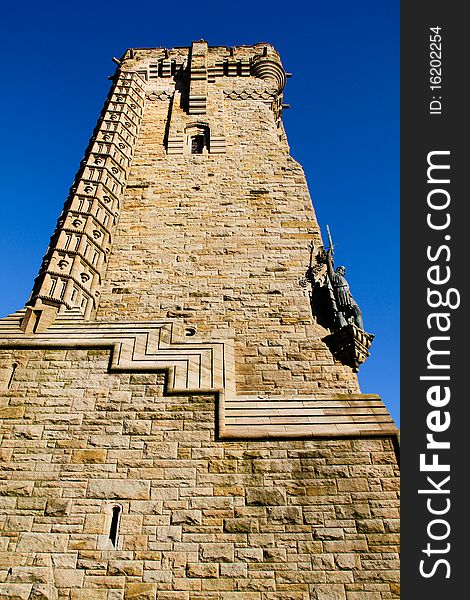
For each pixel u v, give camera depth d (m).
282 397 12.06
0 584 8.97
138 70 26.84
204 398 11.46
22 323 12.93
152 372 11.95
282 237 18.17
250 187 20.23
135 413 11.22
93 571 9.16
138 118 23.78
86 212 17.22
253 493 10.10
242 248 17.80
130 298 16.25
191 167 21.22
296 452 10.66
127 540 9.52
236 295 16.33
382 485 10.24
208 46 28.31
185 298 16.28
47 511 9.83
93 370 11.93
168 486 10.18
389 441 10.88
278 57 27.75
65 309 13.73
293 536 9.61
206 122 23.75
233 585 9.08
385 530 9.67
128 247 17.81
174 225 18.66
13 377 11.73
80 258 15.64
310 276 16.81
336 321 15.06
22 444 10.70
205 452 10.64
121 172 20.27
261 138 22.88
